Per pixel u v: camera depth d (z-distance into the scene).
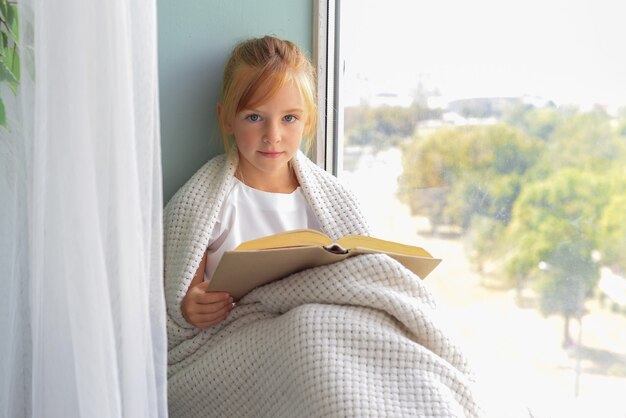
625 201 1.21
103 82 0.87
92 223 0.86
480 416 1.06
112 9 0.86
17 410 0.95
